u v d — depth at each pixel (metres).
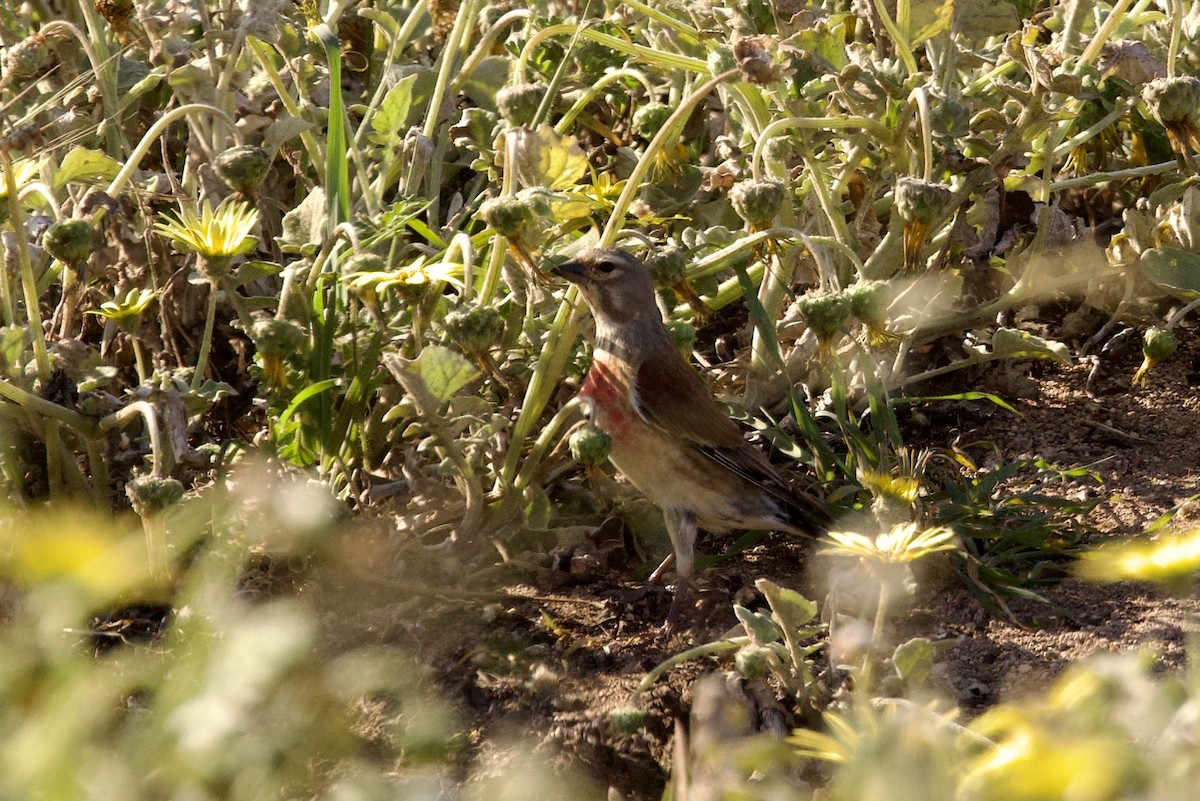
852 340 8.34
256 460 7.62
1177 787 3.59
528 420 7.99
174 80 9.26
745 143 9.94
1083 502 8.15
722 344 9.87
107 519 7.93
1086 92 9.22
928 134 8.08
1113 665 3.99
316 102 10.19
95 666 5.39
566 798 6.15
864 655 6.40
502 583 8.07
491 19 10.89
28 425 7.76
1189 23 10.21
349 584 7.82
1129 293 9.65
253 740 4.61
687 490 8.09
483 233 8.43
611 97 11.08
